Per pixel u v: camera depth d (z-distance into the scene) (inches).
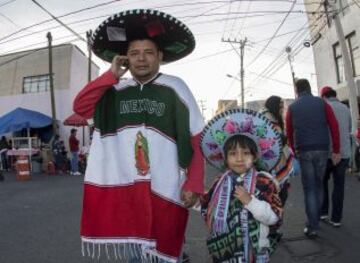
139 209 114.9
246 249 117.0
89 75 877.8
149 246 112.7
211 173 487.5
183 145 117.0
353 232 231.8
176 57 131.4
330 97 249.8
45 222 286.2
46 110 945.5
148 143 116.4
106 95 121.5
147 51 119.6
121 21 118.1
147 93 118.7
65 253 209.6
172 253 116.6
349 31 761.6
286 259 192.4
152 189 115.6
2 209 345.1
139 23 118.7
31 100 959.6
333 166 242.1
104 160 119.5
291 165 180.1
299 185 413.4
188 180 116.6
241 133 125.7
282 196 178.4
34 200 391.2
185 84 122.6
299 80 235.1
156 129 117.0
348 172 519.2
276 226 119.7
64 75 938.1
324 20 847.7
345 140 239.1
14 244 229.5
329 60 849.5
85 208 118.6
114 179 118.5
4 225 279.6
